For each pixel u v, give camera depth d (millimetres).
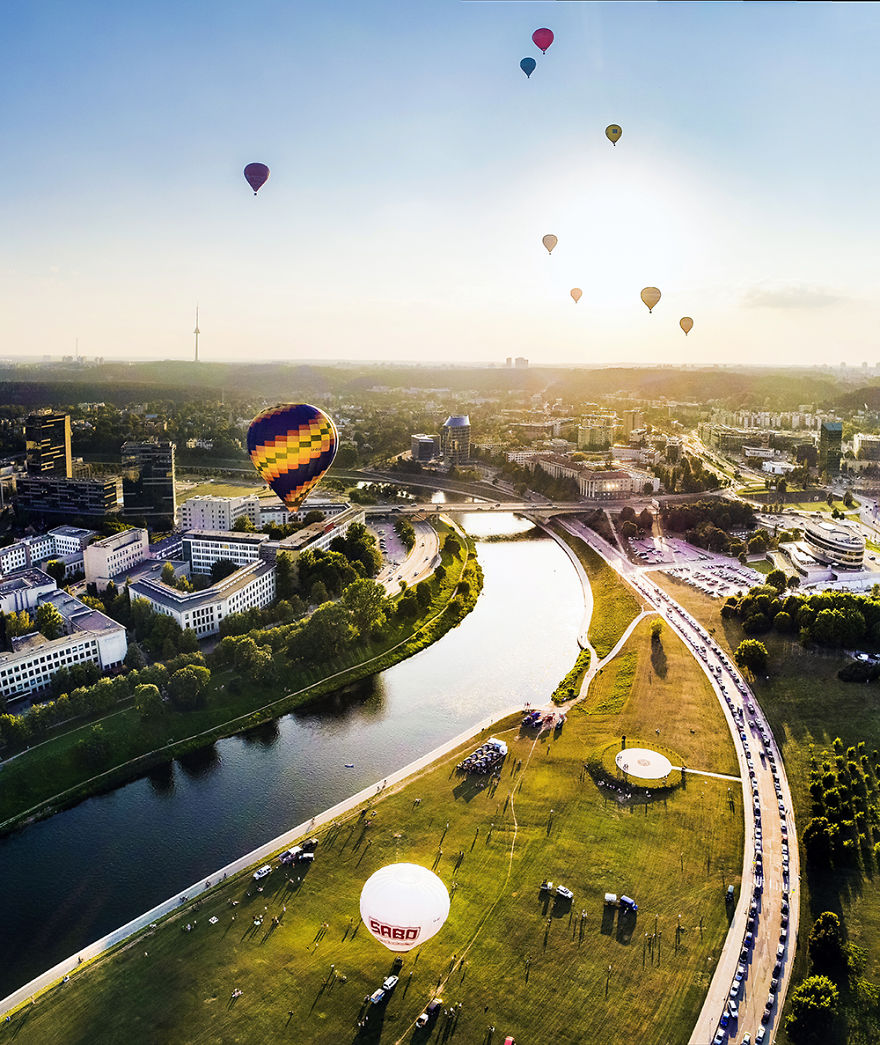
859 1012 190375
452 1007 190625
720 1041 182500
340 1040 181875
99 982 199125
